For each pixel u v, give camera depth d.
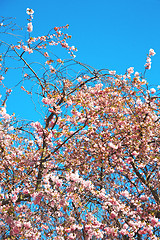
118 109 8.03
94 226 5.52
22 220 5.54
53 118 7.03
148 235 6.45
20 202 5.78
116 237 6.12
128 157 7.49
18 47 6.61
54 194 5.36
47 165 6.27
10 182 6.45
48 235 5.70
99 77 6.97
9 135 6.17
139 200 7.72
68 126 6.66
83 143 7.66
